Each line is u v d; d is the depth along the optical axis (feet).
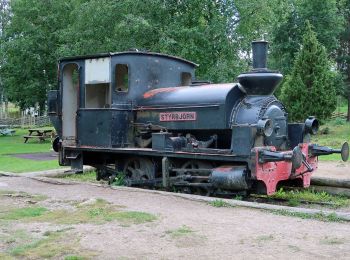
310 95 86.84
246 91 31.30
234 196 31.42
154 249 18.66
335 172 42.42
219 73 76.79
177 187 33.45
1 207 27.81
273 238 19.94
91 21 82.94
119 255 17.94
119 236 20.66
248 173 28.99
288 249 18.31
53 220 24.07
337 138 78.48
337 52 137.39
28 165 54.29
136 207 26.89
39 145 88.53
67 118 40.42
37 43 123.85
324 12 119.75
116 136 36.06
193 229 21.67
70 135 40.60
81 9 85.25
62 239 20.33
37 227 22.61
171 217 24.20
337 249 18.21
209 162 31.91
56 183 37.42
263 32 86.07
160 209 26.27
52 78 129.18
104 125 36.24
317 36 119.75
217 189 30.96
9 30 133.69
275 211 25.48
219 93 31.45
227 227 21.95
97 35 83.82
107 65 36.06
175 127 33.86
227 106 30.89
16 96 134.21
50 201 29.43
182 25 77.61
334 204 30.73
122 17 80.28
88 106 38.42
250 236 20.27
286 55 124.36
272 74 30.53
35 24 127.13
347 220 23.09
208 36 77.97
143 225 22.53
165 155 32.91
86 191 32.99
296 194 33.86
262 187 29.53
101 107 39.47
